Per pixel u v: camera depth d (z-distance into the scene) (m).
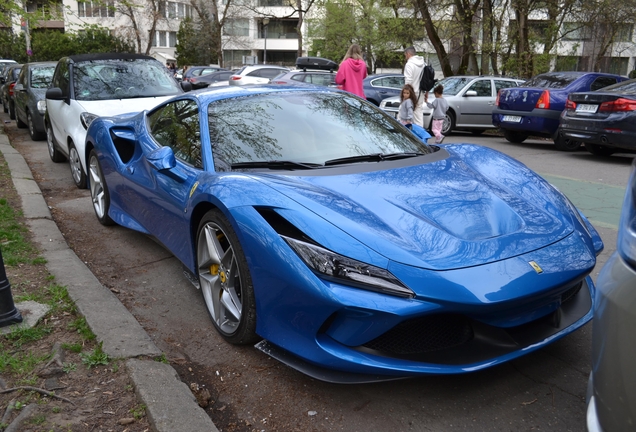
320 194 2.64
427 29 20.36
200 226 3.03
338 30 40.12
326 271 2.26
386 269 2.23
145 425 2.17
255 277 2.53
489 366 2.26
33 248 4.22
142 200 4.06
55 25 48.75
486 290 2.20
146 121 4.41
